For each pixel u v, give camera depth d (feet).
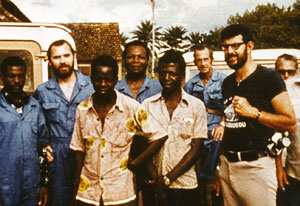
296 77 10.51
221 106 12.99
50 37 12.83
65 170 9.95
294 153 10.00
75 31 72.95
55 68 10.02
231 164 8.04
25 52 12.73
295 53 18.03
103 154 7.17
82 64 69.51
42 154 9.21
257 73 7.61
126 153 7.36
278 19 125.29
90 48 70.13
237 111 7.32
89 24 75.05
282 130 7.38
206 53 13.16
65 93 10.30
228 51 7.66
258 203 7.72
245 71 7.78
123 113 7.32
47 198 9.75
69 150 9.91
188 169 8.14
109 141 7.19
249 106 7.26
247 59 7.70
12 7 40.78
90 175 7.30
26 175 8.62
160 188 7.89
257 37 132.36
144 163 7.77
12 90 8.52
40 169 9.20
